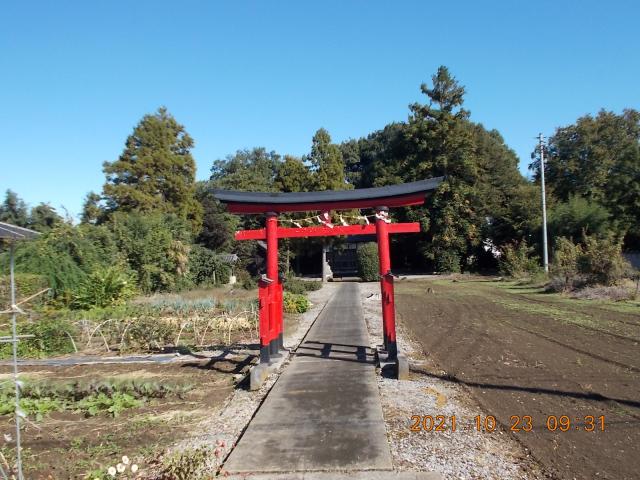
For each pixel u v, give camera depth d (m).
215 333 12.64
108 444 5.13
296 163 35.41
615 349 8.87
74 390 6.98
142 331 10.94
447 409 5.78
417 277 36.84
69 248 17.41
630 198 34.31
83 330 11.99
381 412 5.63
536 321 12.73
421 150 38.81
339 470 4.17
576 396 6.10
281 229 9.09
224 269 29.47
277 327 9.27
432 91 39.16
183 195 36.44
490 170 41.56
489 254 40.81
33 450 5.02
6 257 15.34
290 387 6.91
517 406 5.80
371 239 45.69
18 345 10.51
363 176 51.12
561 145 39.44
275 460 4.40
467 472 4.10
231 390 7.29
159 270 22.73
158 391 6.98
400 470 4.16
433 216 38.50
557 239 24.83
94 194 33.94
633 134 38.12
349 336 11.39
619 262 18.77
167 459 4.60
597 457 4.30
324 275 34.81
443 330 11.95
